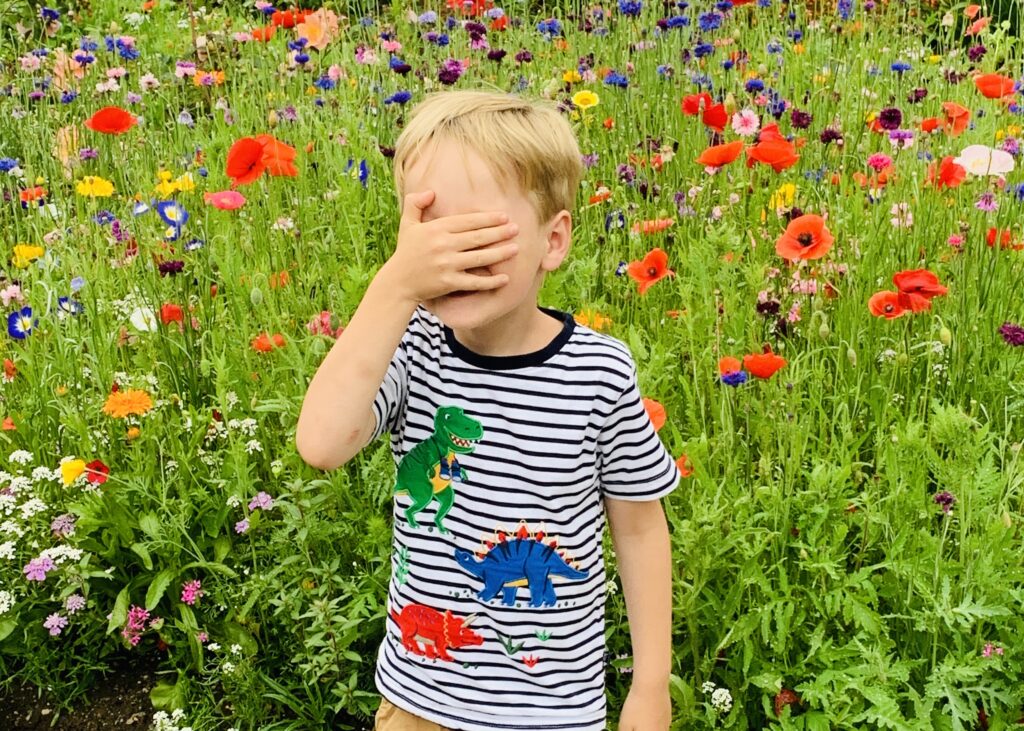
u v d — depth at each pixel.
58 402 2.82
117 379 3.02
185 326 3.06
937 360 3.05
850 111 4.59
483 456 1.54
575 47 5.57
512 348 1.54
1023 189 3.57
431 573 1.59
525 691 1.58
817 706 2.12
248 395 2.93
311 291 3.46
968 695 2.08
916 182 3.61
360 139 4.06
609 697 2.28
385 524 2.43
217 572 2.57
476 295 1.44
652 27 5.30
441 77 4.17
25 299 3.50
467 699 1.59
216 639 2.53
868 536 2.28
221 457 2.78
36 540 2.64
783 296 3.11
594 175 4.24
